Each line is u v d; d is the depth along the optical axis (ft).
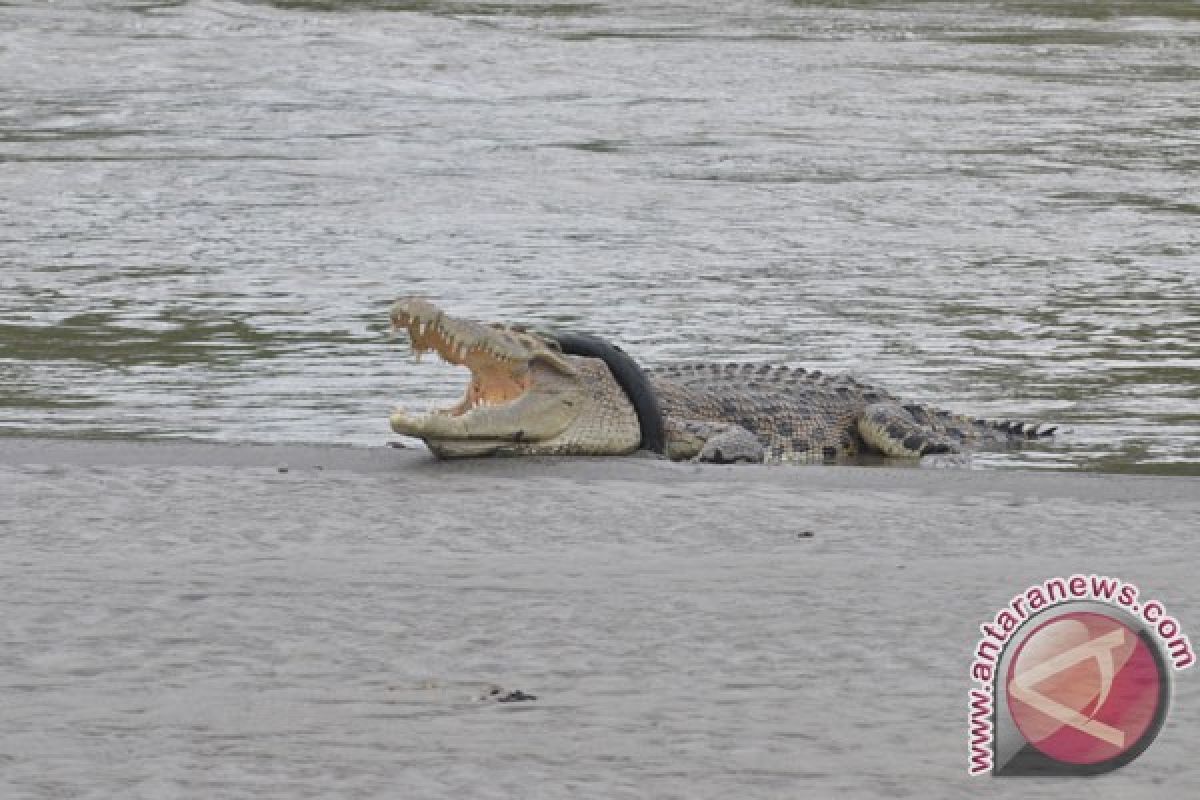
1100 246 268.00
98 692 73.56
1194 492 114.93
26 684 74.49
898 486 116.67
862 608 86.63
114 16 577.43
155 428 147.74
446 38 550.77
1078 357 186.70
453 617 84.84
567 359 131.54
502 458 126.41
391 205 293.43
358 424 150.61
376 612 85.71
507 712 71.26
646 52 535.60
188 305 211.61
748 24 636.89
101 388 165.17
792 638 81.61
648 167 342.44
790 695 73.51
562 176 327.67
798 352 188.34
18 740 67.67
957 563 96.07
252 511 107.14
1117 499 112.57
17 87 438.40
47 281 226.17
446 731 69.00
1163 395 167.53
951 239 272.92
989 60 547.49
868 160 358.84
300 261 244.83
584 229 276.41
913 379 174.40
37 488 112.16
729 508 109.19
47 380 168.55
